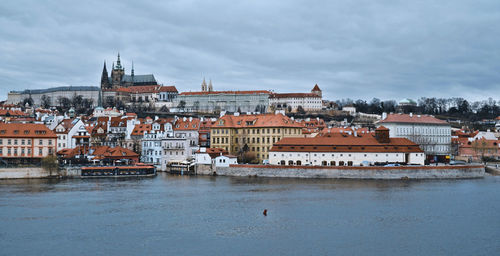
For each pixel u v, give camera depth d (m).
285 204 163.50
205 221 140.88
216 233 128.50
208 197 176.12
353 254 113.12
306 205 162.00
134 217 145.12
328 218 144.88
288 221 141.00
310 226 136.00
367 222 140.38
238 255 111.62
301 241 122.00
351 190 189.75
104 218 143.88
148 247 116.88
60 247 116.56
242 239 123.44
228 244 119.31
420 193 183.50
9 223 137.62
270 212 152.00
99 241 121.31
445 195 179.75
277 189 192.88
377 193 183.25
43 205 161.38
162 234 127.62
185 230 131.25
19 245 118.00
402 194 181.38
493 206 160.88
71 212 151.25
